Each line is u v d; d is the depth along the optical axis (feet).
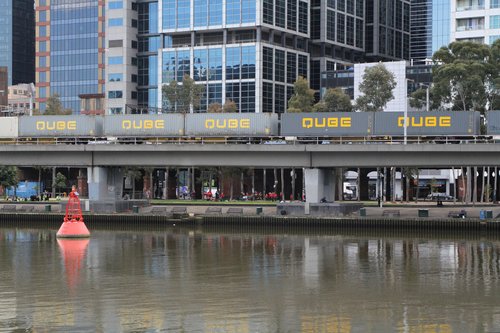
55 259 262.67
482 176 538.88
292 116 363.97
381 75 582.76
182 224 374.22
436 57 541.34
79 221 334.85
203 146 364.99
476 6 647.97
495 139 343.05
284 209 368.89
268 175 638.53
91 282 216.74
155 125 379.96
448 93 514.27
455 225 338.75
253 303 186.80
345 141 356.38
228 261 257.75
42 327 162.81
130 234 346.13
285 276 226.79
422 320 169.37
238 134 370.53
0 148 386.32
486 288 207.21
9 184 533.55
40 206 437.58
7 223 393.70
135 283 214.90
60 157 390.21
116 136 385.29
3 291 203.10
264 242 312.71
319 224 352.69
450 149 334.85
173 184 638.53
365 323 166.50
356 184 643.04
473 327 163.12
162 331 159.22
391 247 294.66
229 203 465.06
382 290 204.23
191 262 255.50
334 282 216.54
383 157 350.84
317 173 363.76
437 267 244.01
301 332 158.71
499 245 300.20
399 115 353.10
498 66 522.47
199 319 169.48
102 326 163.43
